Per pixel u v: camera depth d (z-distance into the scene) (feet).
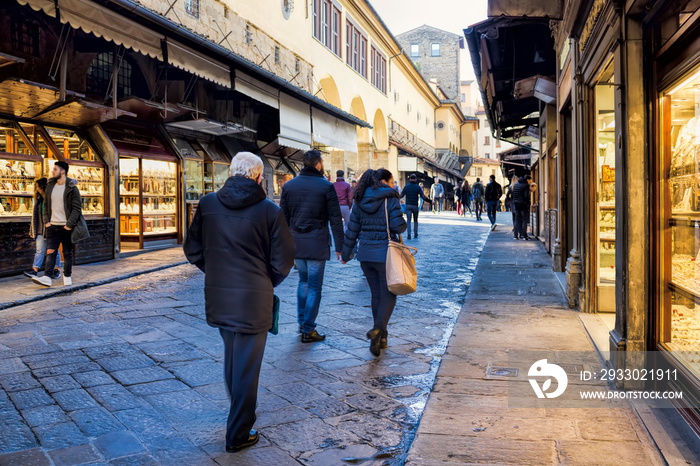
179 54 33.22
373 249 16.14
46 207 25.89
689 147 11.03
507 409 11.89
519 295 24.04
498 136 67.77
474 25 32.76
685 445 9.90
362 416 11.91
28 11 31.01
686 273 11.27
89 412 12.07
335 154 92.89
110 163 36.22
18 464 9.75
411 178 51.29
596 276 20.40
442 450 10.05
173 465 9.77
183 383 13.87
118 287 26.66
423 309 22.33
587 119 20.01
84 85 35.96
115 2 26.21
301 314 18.30
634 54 12.57
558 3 23.03
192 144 47.14
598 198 20.15
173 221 44.06
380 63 105.70
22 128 31.86
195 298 24.04
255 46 52.75
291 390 13.41
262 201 10.58
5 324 19.52
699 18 9.71
